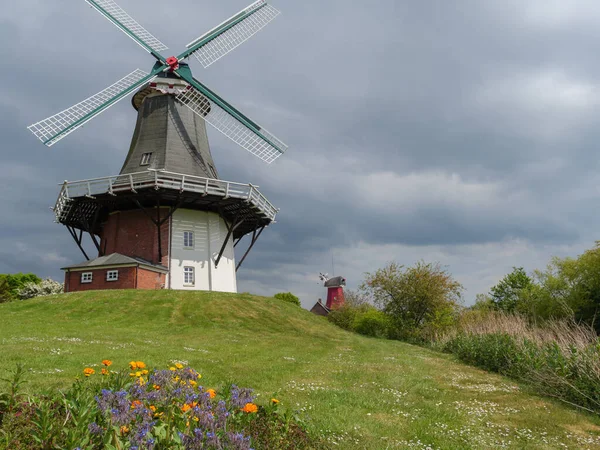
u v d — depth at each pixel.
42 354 13.24
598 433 9.84
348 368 16.66
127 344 17.28
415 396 12.55
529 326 22.12
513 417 10.68
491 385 14.81
